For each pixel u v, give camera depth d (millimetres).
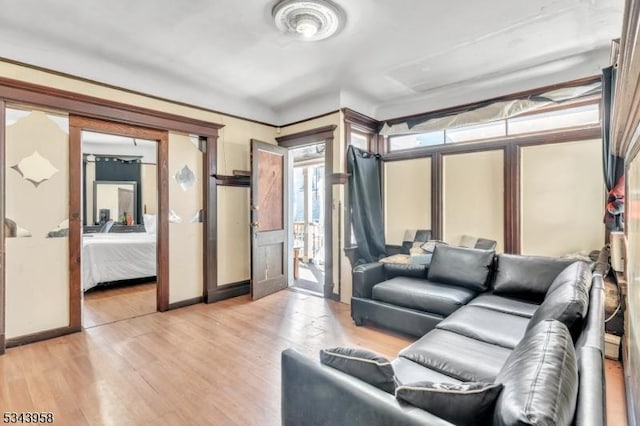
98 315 3639
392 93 4184
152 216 6617
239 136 4469
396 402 1014
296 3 2316
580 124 3361
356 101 4383
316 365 1262
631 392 1750
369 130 4738
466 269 2986
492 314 2330
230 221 4410
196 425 1824
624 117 1529
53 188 3012
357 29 2670
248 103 4543
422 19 2521
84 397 2076
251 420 1866
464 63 3316
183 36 2781
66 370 2410
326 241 4336
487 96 3885
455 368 1640
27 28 2650
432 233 4391
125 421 1854
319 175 7012
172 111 3791
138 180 7297
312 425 1254
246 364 2510
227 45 2938
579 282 1771
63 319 3055
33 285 2902
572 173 3402
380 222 4746
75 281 3127
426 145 4480
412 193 4605
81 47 2961
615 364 2445
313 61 3266
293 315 3635
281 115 4883
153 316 3604
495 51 3064
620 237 2492
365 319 3271
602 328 1343
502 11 2432
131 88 3451
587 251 3305
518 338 1928
